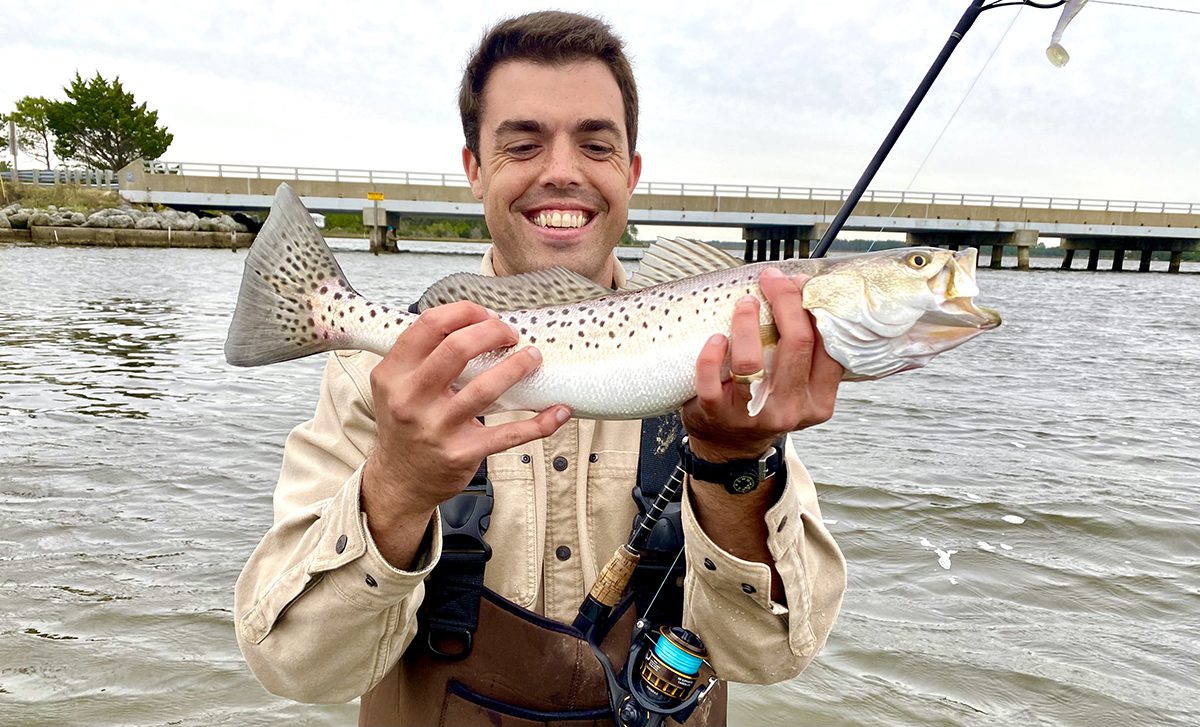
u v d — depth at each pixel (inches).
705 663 27.1
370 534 23.0
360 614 23.7
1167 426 107.4
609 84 30.3
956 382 140.9
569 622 28.1
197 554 60.6
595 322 28.3
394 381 20.7
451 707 26.8
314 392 117.3
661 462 28.5
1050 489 78.2
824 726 42.2
